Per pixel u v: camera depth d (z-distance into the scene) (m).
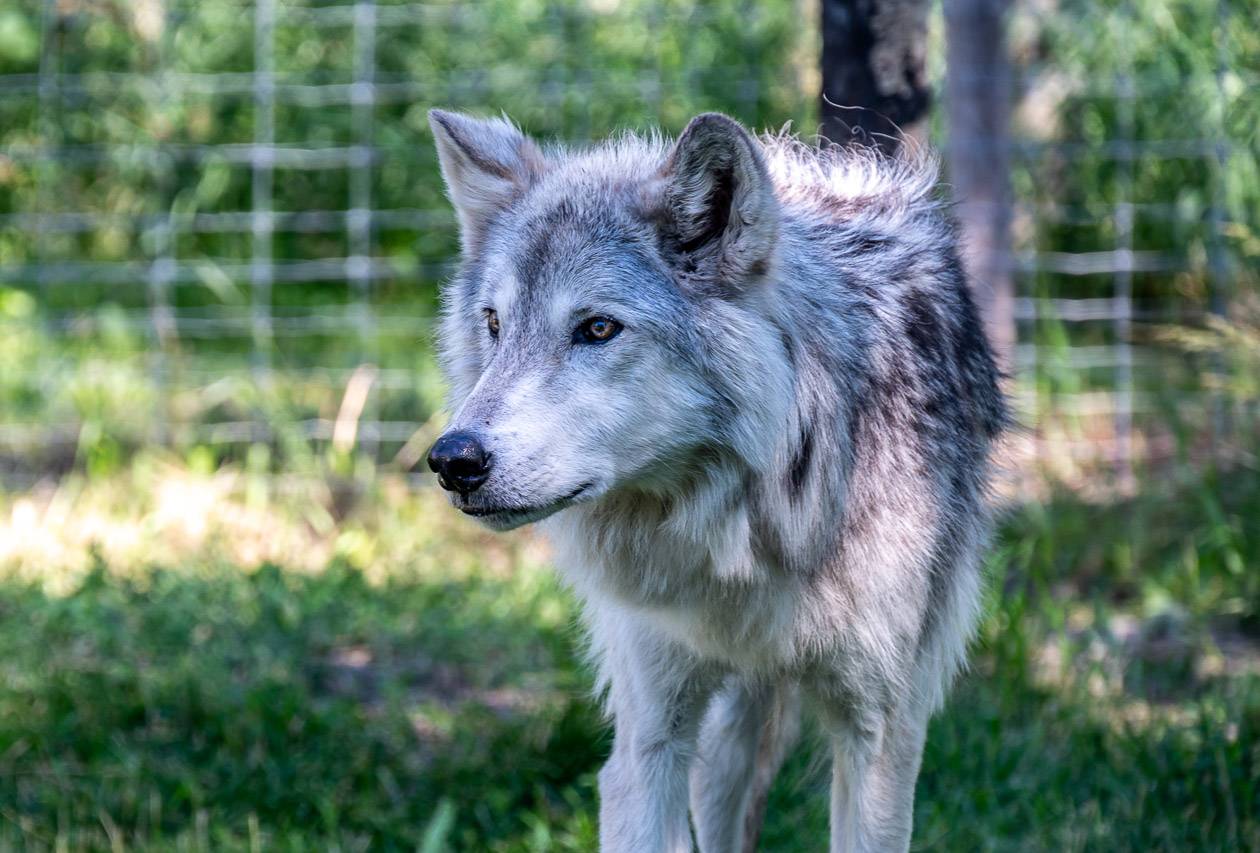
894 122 6.89
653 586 4.92
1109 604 9.00
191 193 12.65
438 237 12.81
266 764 6.83
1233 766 6.30
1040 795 6.45
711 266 4.63
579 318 4.58
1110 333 11.66
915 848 6.14
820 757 5.98
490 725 7.31
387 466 10.85
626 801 5.16
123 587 8.82
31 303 12.72
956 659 5.54
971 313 5.64
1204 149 10.33
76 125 12.59
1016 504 7.84
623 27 12.05
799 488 4.75
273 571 8.90
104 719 7.23
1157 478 9.67
